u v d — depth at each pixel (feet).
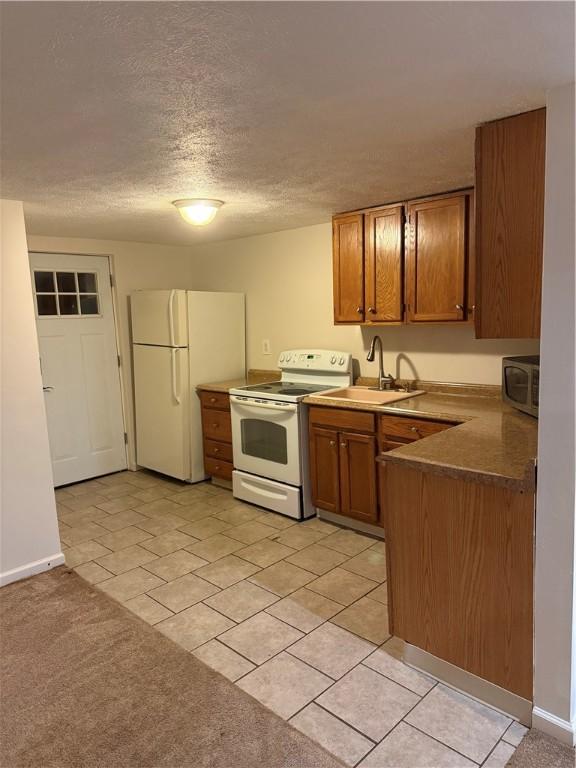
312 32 4.04
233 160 7.48
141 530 11.90
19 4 3.54
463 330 11.02
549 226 5.36
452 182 9.06
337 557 10.30
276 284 14.49
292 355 13.80
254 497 13.06
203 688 6.86
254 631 8.04
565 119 5.16
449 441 7.19
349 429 10.97
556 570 5.65
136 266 15.93
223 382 15.01
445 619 6.62
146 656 7.54
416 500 6.62
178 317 14.15
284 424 12.01
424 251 10.16
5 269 9.47
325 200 10.30
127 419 16.26
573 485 5.44
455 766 5.58
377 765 5.62
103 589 9.41
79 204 10.12
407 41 4.21
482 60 4.58
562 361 5.38
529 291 5.98
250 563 10.16
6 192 9.02
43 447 10.09
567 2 3.63
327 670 7.13
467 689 6.61
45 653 7.68
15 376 9.69
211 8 3.65
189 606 8.77
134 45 4.18
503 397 9.55
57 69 4.59
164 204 10.30
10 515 9.74
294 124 6.10
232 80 4.89
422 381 11.78
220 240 15.70
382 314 11.01
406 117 5.95
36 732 6.24
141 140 6.52
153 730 6.20
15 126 5.95
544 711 5.95
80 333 15.17
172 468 14.93
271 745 5.91
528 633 5.94
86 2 3.54
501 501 5.93
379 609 8.52
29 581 9.77
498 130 6.09
